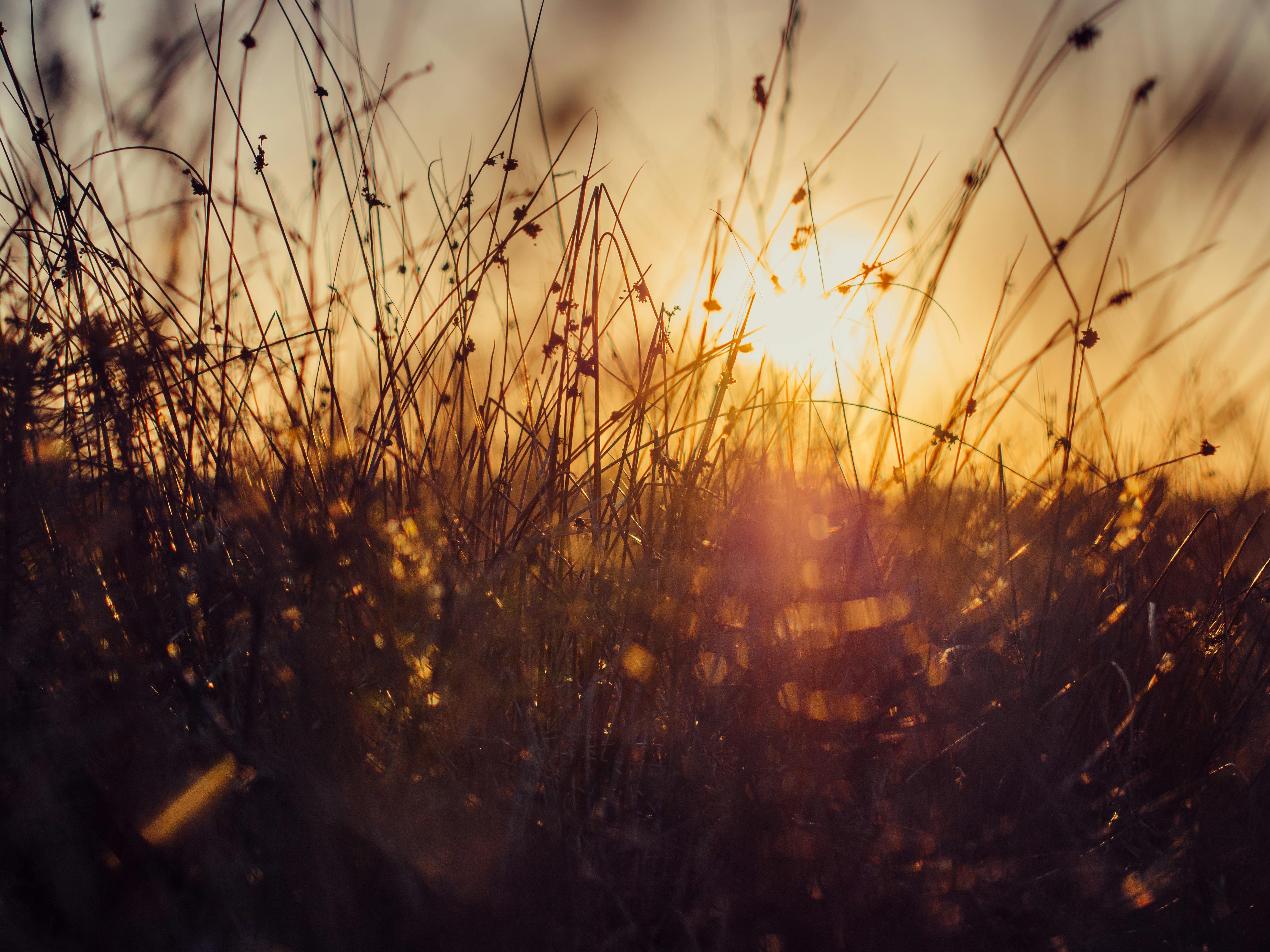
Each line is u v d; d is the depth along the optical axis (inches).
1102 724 24.5
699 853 21.5
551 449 25.3
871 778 22.8
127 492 23.8
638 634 24.0
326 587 23.1
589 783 22.5
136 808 20.4
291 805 21.1
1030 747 23.0
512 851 21.1
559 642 24.9
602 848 21.7
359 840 20.6
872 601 24.3
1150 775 23.7
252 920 19.9
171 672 21.7
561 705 24.2
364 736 22.2
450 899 20.3
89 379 24.0
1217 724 23.7
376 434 25.5
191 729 22.0
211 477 25.3
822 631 24.3
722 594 25.1
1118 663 24.6
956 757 23.5
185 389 24.5
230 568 23.7
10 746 20.9
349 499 25.0
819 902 20.9
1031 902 21.4
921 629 24.4
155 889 19.9
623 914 21.0
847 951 20.5
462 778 22.3
